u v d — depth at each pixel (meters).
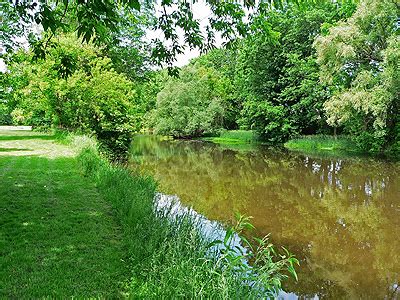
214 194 9.99
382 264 5.30
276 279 3.07
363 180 12.02
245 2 4.67
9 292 3.21
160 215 5.19
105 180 7.51
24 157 11.72
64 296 3.20
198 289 2.90
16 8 4.07
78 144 12.94
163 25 5.20
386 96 16.44
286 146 26.12
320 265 5.25
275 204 8.88
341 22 19.34
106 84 16.48
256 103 29.08
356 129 20.92
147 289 3.19
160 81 37.97
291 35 26.91
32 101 17.48
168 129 35.66
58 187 7.45
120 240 4.62
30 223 5.09
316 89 24.30
